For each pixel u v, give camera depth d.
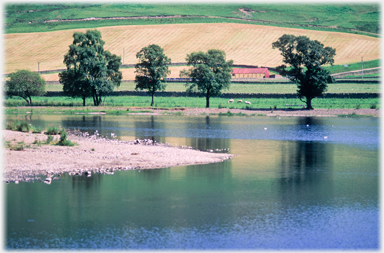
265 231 28.88
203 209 33.28
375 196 36.91
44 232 28.67
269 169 47.28
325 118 120.69
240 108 144.25
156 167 46.47
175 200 35.34
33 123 96.81
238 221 30.75
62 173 42.47
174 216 31.69
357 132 85.25
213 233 28.58
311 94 136.62
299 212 32.72
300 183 41.25
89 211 32.56
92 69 148.50
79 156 48.78
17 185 38.34
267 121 110.56
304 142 70.12
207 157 53.16
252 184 40.66
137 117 121.44
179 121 108.94
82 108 143.00
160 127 92.50
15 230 29.00
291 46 136.38
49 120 106.56
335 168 48.31
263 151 59.97
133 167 45.84
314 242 27.25
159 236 28.02
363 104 145.88
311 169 47.69
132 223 30.28
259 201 35.34
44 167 43.69
